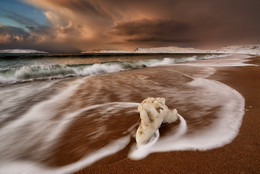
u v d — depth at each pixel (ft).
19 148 6.09
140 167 4.64
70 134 7.00
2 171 4.92
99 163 4.96
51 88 16.72
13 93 14.58
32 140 6.66
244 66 34.63
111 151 5.49
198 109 9.05
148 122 5.91
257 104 9.32
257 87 13.79
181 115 8.25
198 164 4.58
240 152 4.95
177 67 37.29
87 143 6.14
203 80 18.21
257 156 4.73
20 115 9.45
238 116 7.65
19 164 5.21
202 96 11.75
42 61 48.16
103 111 9.59
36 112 9.87
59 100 12.38
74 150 5.75
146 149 5.39
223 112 8.31
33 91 15.35
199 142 5.62
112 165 4.81
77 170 4.73
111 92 14.65
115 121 7.95
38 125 8.07
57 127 7.79
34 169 4.95
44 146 6.18
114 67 36.60
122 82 19.66
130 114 8.83
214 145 5.39
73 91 15.28
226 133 6.11
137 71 31.78
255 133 6.00
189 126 6.90
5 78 21.25
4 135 7.09
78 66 30.30
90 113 9.37
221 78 19.21
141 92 14.29
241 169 4.26
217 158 4.76
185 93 13.02
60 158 5.38
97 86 17.53
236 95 11.34
